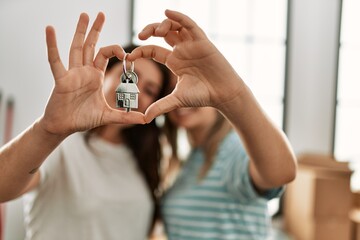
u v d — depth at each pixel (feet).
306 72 6.68
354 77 7.01
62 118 2.09
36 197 3.36
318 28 6.66
